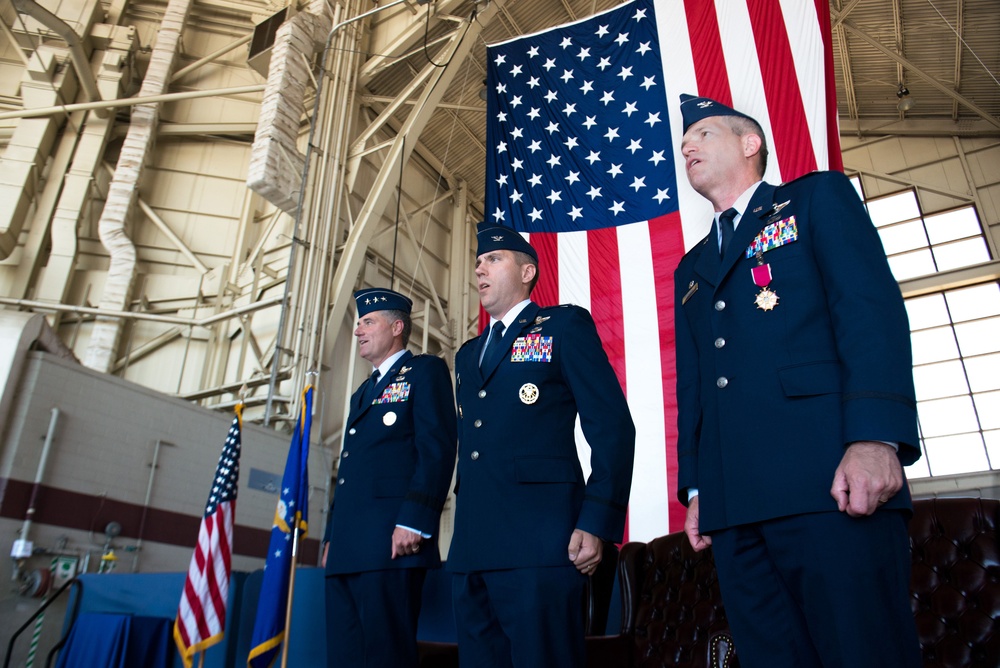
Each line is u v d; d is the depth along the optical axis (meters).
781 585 1.34
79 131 10.50
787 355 1.40
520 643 1.78
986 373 13.09
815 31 5.42
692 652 2.64
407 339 3.03
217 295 9.92
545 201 6.00
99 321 9.29
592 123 6.12
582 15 10.97
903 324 1.30
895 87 14.20
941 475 12.90
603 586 2.25
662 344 5.20
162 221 10.35
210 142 11.19
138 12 11.80
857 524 1.21
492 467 1.98
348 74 10.16
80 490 5.86
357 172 10.22
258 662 2.98
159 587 4.10
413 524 2.39
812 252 1.46
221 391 8.84
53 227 9.79
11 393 5.53
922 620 2.14
